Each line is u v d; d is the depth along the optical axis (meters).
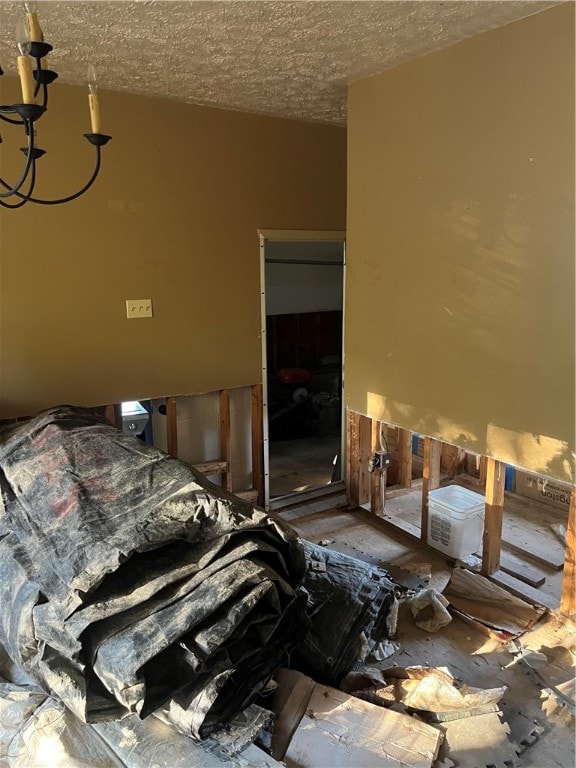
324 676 2.32
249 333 3.88
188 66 2.75
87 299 3.27
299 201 3.92
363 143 3.19
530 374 2.54
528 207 2.44
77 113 3.08
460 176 2.70
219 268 3.69
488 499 3.11
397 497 4.23
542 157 2.35
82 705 1.65
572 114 2.22
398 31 2.40
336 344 6.00
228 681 1.86
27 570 1.91
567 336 2.38
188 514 1.93
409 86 2.85
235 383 3.87
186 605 1.74
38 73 1.42
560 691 2.37
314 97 3.33
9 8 2.04
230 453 3.97
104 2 2.00
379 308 3.28
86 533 1.90
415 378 3.11
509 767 1.98
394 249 3.12
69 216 3.14
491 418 2.74
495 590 2.96
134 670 1.58
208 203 3.58
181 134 3.41
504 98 2.45
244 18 2.19
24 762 1.87
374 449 3.87
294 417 5.66
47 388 3.21
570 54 2.19
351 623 2.44
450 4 2.14
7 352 3.08
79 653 1.68
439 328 2.93
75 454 2.40
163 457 2.34
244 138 3.64
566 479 2.47
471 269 2.72
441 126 2.74
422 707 2.19
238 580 1.78
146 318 3.47
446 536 3.42
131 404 3.63
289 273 5.46
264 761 1.73
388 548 3.57
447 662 2.56
